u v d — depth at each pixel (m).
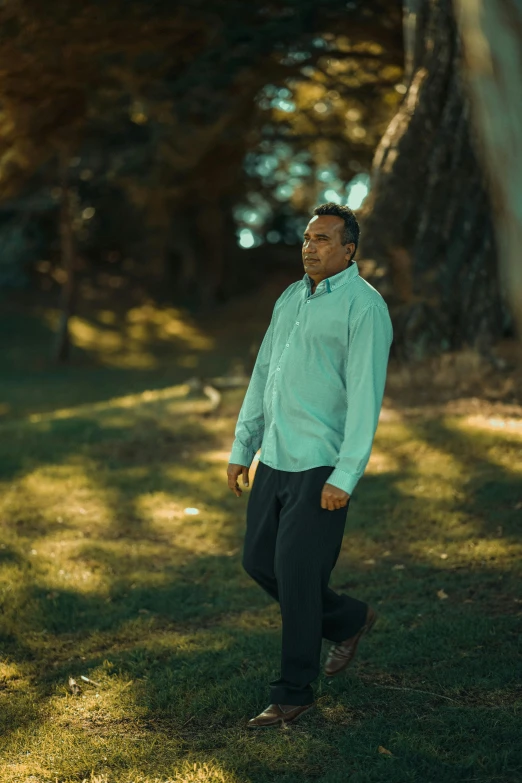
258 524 3.21
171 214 35.62
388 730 3.04
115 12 12.75
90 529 6.00
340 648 3.39
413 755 2.84
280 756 2.90
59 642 4.14
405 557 5.14
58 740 3.11
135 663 3.76
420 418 7.99
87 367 28.56
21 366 27.98
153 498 6.64
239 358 30.00
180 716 3.26
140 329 34.53
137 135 26.41
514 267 1.25
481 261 9.60
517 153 1.23
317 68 16.12
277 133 21.52
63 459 7.89
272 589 3.29
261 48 13.66
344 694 3.36
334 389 3.06
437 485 6.35
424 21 10.05
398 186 9.88
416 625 4.08
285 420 3.11
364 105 19.20
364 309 2.98
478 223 9.66
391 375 9.47
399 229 9.83
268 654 3.79
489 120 1.24
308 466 3.04
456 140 9.66
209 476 7.15
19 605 4.54
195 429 8.72
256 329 35.84
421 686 3.43
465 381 8.94
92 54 13.82
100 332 33.41
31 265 37.88
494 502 5.93
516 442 7.09
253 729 3.11
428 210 9.76
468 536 5.38
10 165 16.83
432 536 5.44
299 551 2.99
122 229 38.44
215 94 15.52
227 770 2.82
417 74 10.09
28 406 20.58
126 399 12.12
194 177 20.86
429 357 9.58
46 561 5.23
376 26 13.82
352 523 5.78
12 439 8.77
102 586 4.82
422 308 9.62
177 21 13.26
